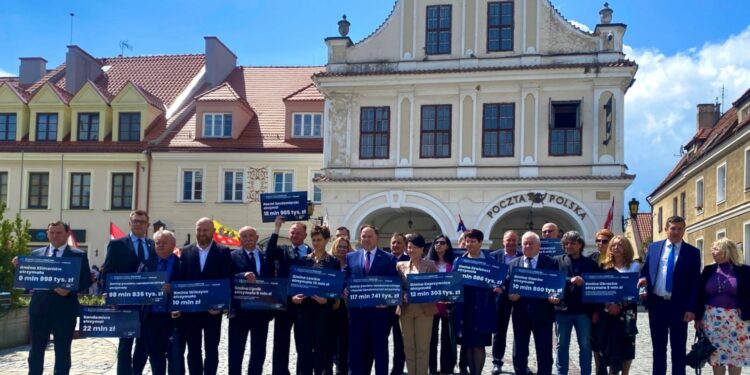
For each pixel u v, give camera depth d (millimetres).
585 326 10203
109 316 9695
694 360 9781
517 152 24766
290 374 11359
